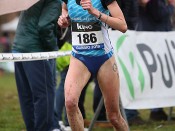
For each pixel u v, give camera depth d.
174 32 17.16
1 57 11.63
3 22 70.88
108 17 10.96
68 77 11.23
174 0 19.66
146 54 16.14
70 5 11.28
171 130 16.17
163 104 16.47
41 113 13.83
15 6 13.03
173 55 17.03
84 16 11.20
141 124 17.55
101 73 11.45
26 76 14.11
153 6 17.98
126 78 15.36
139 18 18.16
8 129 17.02
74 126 11.09
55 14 13.63
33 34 13.70
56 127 15.68
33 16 13.70
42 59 12.97
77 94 11.05
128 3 16.33
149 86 16.16
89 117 19.48
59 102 16.48
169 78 16.80
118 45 15.12
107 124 16.92
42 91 13.77
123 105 15.29
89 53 11.28
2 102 24.31
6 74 51.31
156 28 18.36
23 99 14.41
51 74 13.94
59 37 15.00
